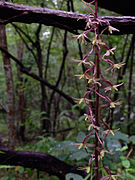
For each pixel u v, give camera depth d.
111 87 0.80
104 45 0.79
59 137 3.49
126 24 1.10
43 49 3.04
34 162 1.91
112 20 1.10
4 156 1.88
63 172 1.89
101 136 1.49
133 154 2.46
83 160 2.19
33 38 2.64
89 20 0.77
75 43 2.55
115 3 1.77
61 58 3.30
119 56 2.62
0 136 3.34
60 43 3.25
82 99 0.79
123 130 3.14
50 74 3.88
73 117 3.90
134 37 2.18
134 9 1.84
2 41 2.24
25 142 3.37
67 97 2.45
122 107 3.28
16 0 1.53
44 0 2.12
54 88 2.42
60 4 2.19
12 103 2.43
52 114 3.90
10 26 2.57
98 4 1.87
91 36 2.14
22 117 3.57
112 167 1.91
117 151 1.63
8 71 2.36
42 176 2.36
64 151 2.26
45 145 2.17
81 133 1.73
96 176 0.83
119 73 2.42
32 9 1.08
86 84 0.81
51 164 1.90
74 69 2.90
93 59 1.04
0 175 2.45
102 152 0.79
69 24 1.15
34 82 3.27
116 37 2.35
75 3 2.21
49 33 2.76
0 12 1.08
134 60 3.33
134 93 4.09
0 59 3.86
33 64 3.23
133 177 1.91
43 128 2.96
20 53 3.42
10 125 2.43
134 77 4.14
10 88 2.40
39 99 3.86
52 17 1.12
